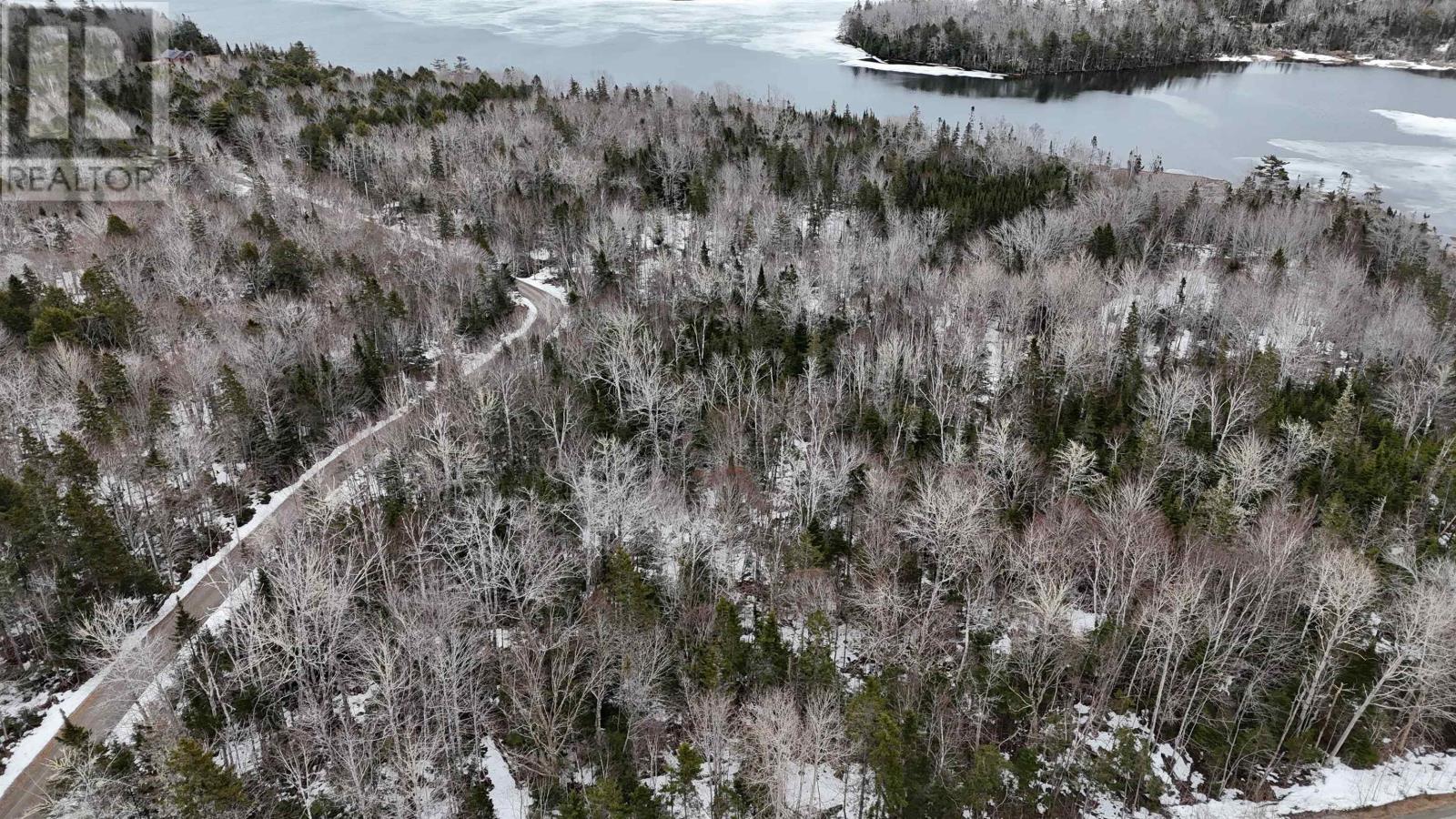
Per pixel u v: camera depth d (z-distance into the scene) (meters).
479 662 48.53
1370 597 49.47
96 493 60.00
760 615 55.62
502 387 67.75
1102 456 66.69
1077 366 75.81
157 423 65.12
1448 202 147.62
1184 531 55.97
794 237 108.69
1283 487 61.81
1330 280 92.50
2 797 46.66
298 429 73.12
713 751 44.88
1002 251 101.44
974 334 83.12
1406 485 62.41
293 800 43.47
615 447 58.31
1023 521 60.03
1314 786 49.31
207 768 38.53
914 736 44.78
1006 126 172.38
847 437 71.56
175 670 50.22
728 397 71.44
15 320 75.62
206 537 64.31
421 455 61.16
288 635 46.94
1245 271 99.19
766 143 139.25
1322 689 50.41
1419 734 51.97
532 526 52.91
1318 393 76.25
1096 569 57.03
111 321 73.81
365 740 45.09
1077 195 117.44
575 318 88.06
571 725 45.81
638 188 122.00
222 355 73.12
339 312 83.25
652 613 49.66
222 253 90.19
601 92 173.50
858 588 55.22
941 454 68.69
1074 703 52.38
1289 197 126.12
